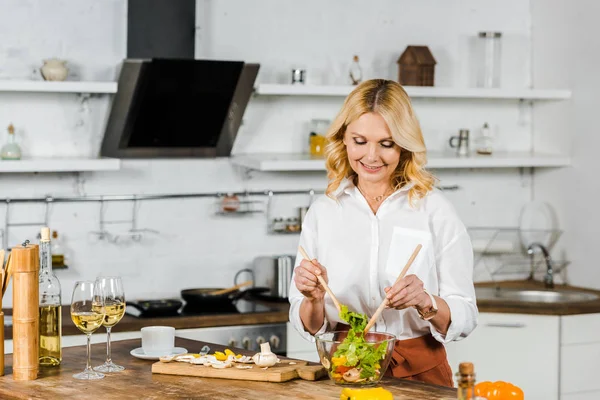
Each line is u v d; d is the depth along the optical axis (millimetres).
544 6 5613
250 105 5090
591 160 5301
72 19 4676
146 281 4918
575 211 5426
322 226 3027
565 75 5477
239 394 2398
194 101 4594
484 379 4680
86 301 2643
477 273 5605
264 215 5152
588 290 5219
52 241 4691
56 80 4434
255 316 4465
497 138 5723
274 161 4676
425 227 2902
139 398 2377
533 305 4645
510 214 5750
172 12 4570
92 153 4773
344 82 5262
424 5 5434
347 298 2975
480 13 5590
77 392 2449
